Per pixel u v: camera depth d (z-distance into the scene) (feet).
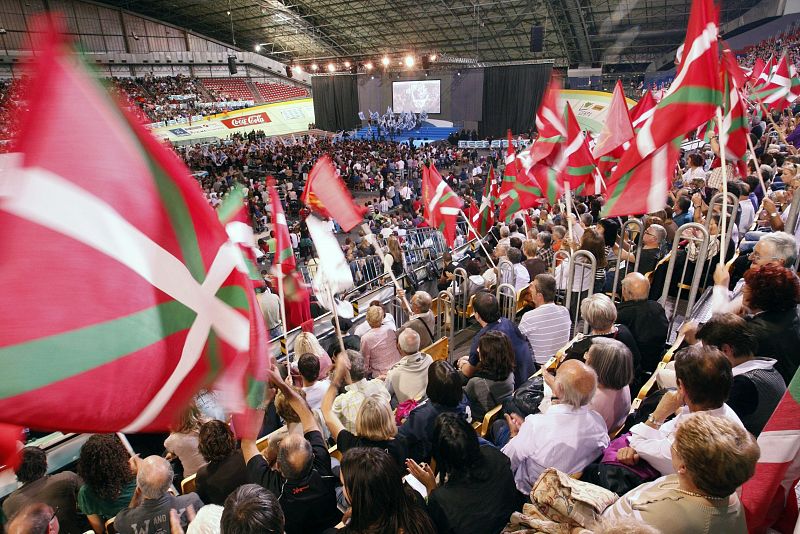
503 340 10.96
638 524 4.61
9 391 4.06
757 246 11.43
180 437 11.05
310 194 16.12
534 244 20.65
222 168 95.86
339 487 9.68
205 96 151.33
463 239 38.01
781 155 29.30
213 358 5.51
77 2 128.88
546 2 112.16
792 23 113.50
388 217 60.18
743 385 7.79
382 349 15.11
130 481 9.71
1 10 114.01
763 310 9.06
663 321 12.09
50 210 4.22
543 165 21.70
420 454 9.52
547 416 8.32
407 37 150.41
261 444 11.16
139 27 143.74
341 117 143.54
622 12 117.60
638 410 10.05
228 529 5.94
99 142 4.44
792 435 5.88
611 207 13.69
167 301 5.06
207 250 5.51
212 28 157.89
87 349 4.42
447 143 120.06
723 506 5.25
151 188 4.88
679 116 12.61
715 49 11.97
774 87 32.63
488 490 7.25
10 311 4.08
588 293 14.99
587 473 8.30
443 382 9.39
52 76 4.05
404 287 26.09
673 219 22.52
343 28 148.15
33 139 4.12
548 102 20.86
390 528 6.27
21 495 9.52
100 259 4.50
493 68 119.14
